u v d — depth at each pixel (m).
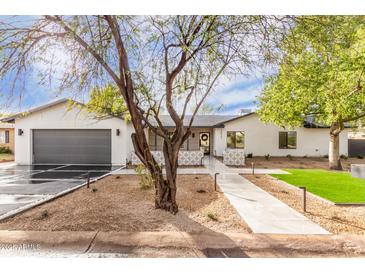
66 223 5.05
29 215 5.55
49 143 16.17
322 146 21.08
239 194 7.71
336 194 7.70
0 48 5.23
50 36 5.45
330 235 4.50
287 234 4.53
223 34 5.35
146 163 5.82
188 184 9.37
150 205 6.25
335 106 10.76
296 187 8.76
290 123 14.29
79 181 10.17
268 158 19.77
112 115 6.80
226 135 21.02
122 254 3.94
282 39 5.48
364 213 5.80
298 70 6.68
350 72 8.79
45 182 10.00
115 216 5.42
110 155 15.98
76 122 15.93
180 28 5.23
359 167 3.69
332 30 5.31
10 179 10.71
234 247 4.09
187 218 5.40
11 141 23.91
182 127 5.71
